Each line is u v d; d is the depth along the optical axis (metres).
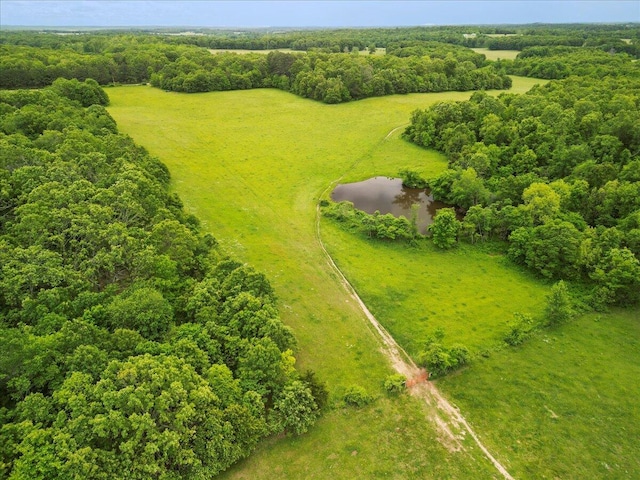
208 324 39.47
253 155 99.19
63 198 51.59
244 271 46.03
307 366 43.59
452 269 59.44
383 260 61.44
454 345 44.47
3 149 59.75
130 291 41.66
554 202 61.50
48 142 68.75
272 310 42.47
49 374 32.03
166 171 82.12
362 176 90.56
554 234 56.41
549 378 42.72
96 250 46.97
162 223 50.91
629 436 37.31
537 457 35.66
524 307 52.09
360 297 54.16
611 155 76.56
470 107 106.06
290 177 88.69
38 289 41.00
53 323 36.03
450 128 101.44
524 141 85.94
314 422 36.84
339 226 70.06
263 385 36.50
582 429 37.91
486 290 55.19
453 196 76.38
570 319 49.81
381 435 37.03
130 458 28.19
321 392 38.12
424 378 42.88
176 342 36.78
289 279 56.75
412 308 52.09
